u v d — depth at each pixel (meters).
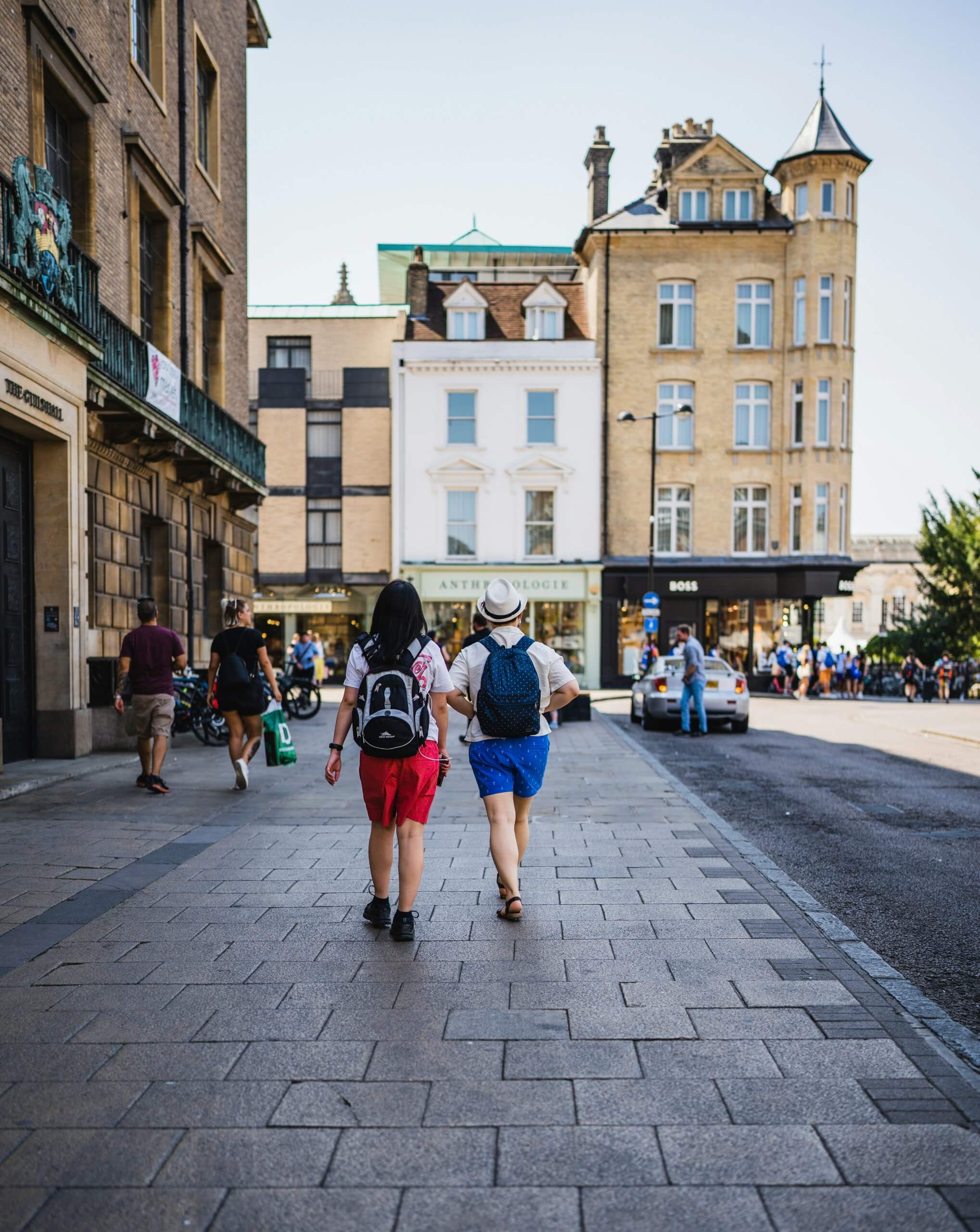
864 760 13.35
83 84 12.86
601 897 5.48
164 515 16.09
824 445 33.59
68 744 11.41
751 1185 2.61
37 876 5.92
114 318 13.16
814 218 33.50
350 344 36.41
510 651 5.16
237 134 21.50
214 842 6.96
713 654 26.95
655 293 33.94
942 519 36.00
